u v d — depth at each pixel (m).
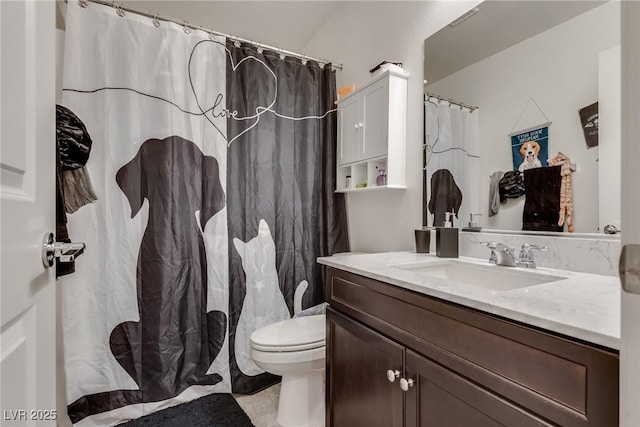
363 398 1.09
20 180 0.60
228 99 1.88
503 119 1.30
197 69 1.79
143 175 1.66
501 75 1.31
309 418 1.54
